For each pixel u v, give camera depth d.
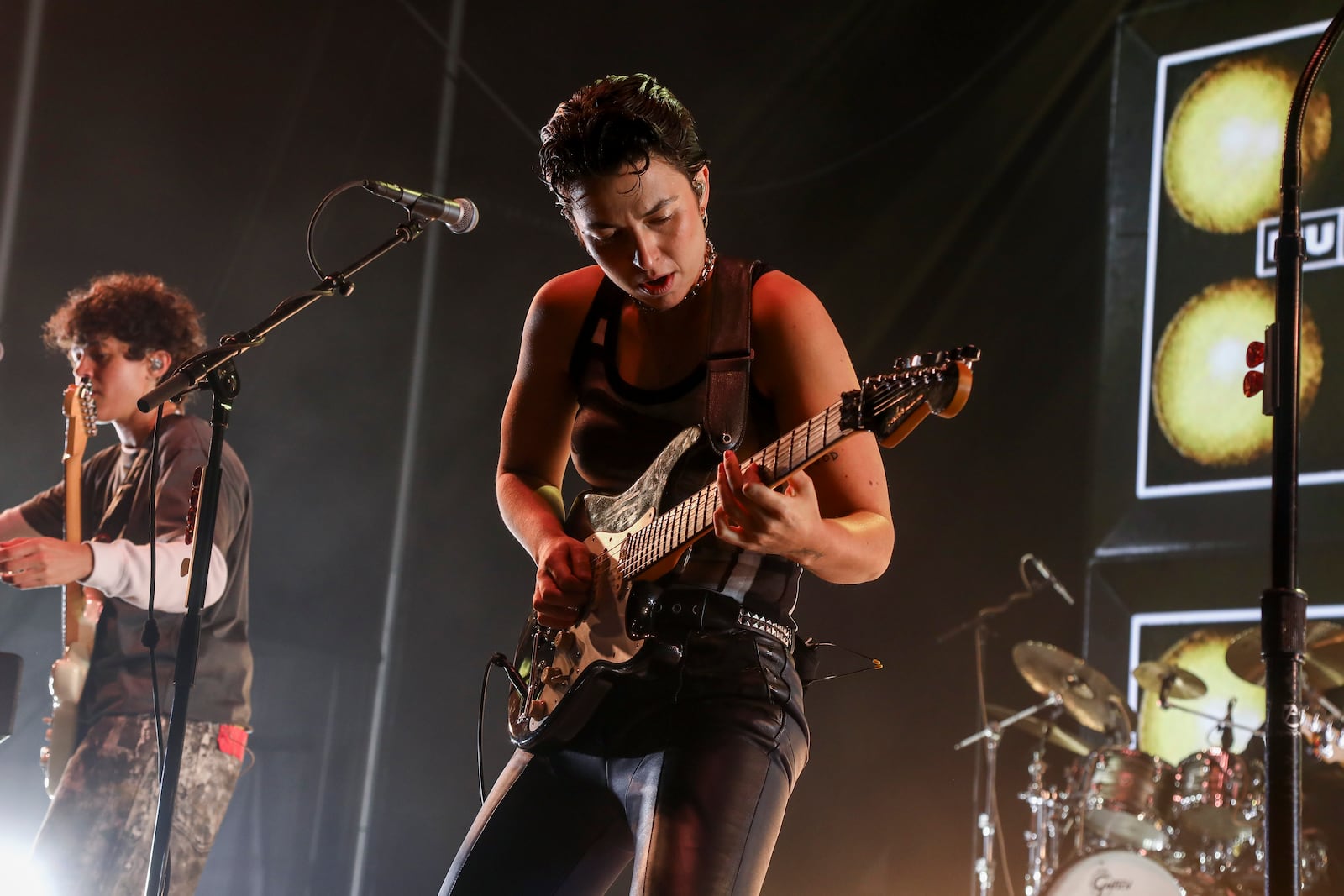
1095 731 5.72
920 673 6.24
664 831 1.59
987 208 6.66
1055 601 6.14
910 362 1.46
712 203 6.89
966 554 6.37
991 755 5.40
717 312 1.83
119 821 2.62
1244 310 5.86
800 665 1.80
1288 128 2.00
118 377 3.05
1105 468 6.05
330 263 6.29
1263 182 5.92
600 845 1.82
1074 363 6.36
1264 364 1.95
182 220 5.96
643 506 1.80
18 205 5.64
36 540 2.56
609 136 1.71
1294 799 1.80
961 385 1.36
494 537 6.49
